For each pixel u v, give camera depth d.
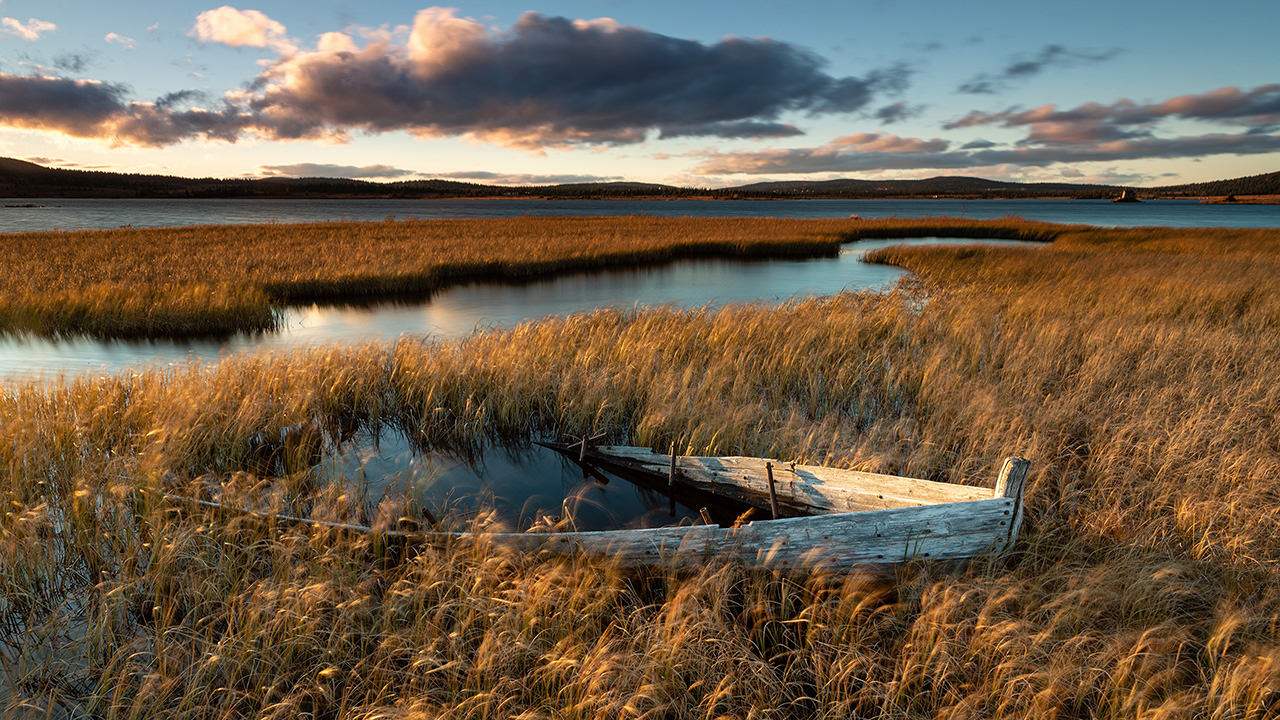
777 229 50.12
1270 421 7.74
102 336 15.38
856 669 4.05
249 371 9.47
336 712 3.89
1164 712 3.42
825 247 38.09
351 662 4.18
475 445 8.66
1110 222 87.31
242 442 7.55
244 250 30.52
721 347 11.33
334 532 5.39
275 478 7.16
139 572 5.02
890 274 27.91
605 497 7.17
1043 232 48.34
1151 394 8.51
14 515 5.18
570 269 29.77
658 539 5.08
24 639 4.44
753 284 25.09
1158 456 6.61
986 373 10.02
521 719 3.49
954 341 11.75
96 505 5.73
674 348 11.40
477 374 9.68
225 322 16.23
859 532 4.99
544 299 21.66
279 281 21.39
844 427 8.59
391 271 23.53
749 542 5.05
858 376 9.98
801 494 6.37
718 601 4.44
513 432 9.04
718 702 3.78
